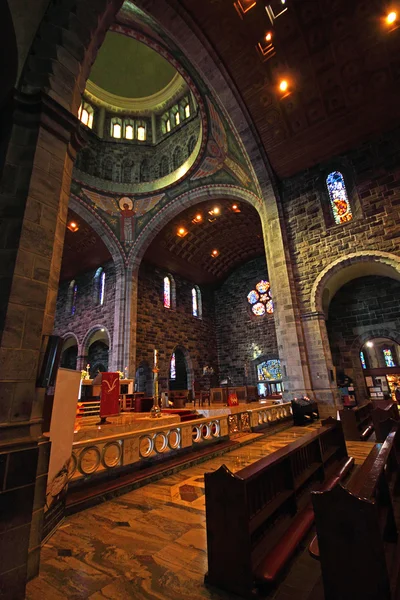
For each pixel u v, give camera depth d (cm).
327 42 1066
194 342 2259
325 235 1274
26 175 357
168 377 1977
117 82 1862
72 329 2169
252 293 2378
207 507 267
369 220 1185
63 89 407
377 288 1424
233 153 1452
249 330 2325
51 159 384
